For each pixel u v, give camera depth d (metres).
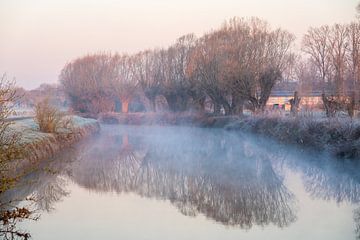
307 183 17.59
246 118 42.44
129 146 32.53
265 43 42.94
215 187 17.09
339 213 12.86
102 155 27.19
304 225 11.70
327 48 41.06
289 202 14.44
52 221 11.95
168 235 10.92
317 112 32.69
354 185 16.98
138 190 16.45
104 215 12.72
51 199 14.62
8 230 10.95
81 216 12.54
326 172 19.89
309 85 42.75
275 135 31.62
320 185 17.16
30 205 12.80
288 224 11.83
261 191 16.27
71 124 31.27
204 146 32.41
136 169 21.78
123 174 20.16
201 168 22.08
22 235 10.49
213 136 40.06
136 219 12.30
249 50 42.69
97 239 10.49
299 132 27.28
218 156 26.75
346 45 36.75
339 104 30.67
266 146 31.00
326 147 22.94
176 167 22.48
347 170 19.91
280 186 17.09
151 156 27.02
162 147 31.97
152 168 22.19
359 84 30.92
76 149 27.62
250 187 17.02
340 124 23.58
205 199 15.00
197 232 11.17
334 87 35.03
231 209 13.60
